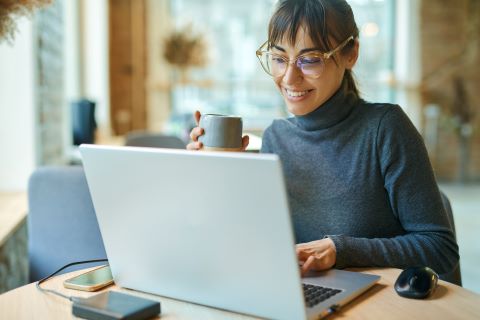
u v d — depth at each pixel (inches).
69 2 195.2
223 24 291.0
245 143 50.2
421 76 293.7
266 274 33.8
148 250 38.5
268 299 34.4
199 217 34.7
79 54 208.7
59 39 138.3
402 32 291.9
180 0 287.3
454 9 290.5
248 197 32.2
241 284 35.1
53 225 70.1
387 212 52.7
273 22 51.0
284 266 32.8
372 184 52.4
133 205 37.3
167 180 34.8
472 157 294.0
